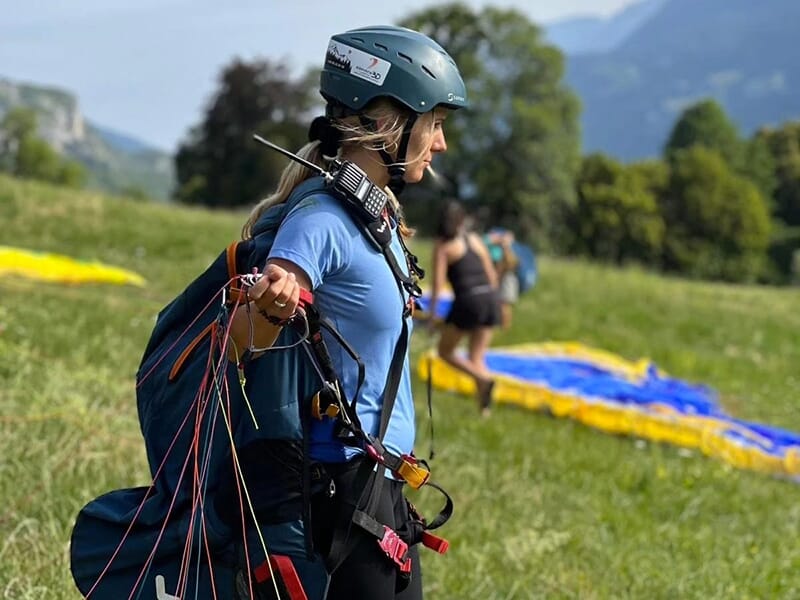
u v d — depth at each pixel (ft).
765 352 56.08
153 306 37.70
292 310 7.99
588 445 28.14
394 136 8.94
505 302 40.19
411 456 9.31
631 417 31.01
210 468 8.86
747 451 29.63
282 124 230.89
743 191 253.24
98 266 44.45
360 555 8.88
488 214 223.51
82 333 28.94
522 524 19.26
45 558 13.82
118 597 9.27
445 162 220.02
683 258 248.11
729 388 43.78
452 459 22.97
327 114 9.18
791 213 335.26
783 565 19.51
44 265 41.68
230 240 63.16
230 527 8.86
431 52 8.96
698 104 330.54
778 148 343.46
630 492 24.06
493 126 218.79
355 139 8.93
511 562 17.26
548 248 229.25
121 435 19.30
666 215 252.42
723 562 18.99
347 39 8.95
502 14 219.41
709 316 63.77
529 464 24.14
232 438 8.66
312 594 8.77
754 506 24.39
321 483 8.79
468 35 221.66
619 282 72.54
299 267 8.31
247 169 232.73
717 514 23.25
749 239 253.85
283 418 8.64
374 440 8.89
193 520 8.85
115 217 63.16
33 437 17.98
